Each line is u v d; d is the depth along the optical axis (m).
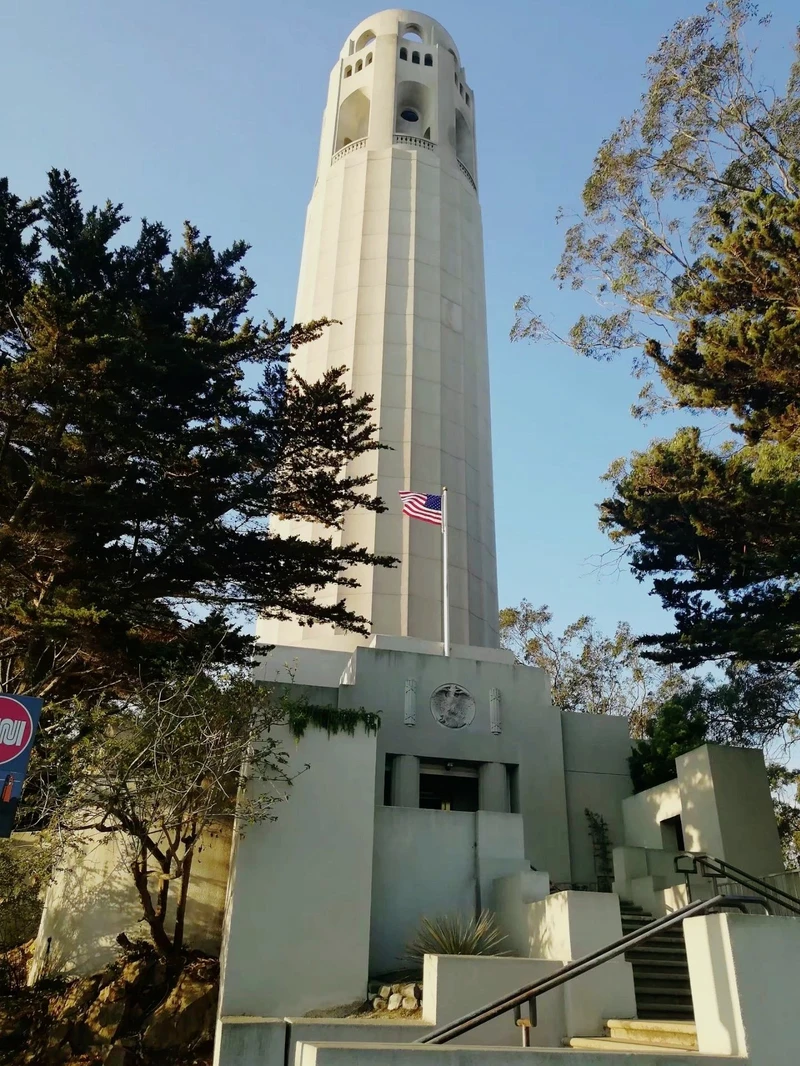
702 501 20.53
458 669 26.41
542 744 26.20
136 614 17.83
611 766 26.73
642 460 22.19
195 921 17.27
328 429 19.30
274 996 14.39
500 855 18.23
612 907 13.84
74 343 15.26
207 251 20.61
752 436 21.06
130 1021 14.70
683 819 21.92
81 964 17.09
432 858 18.11
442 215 38.12
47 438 16.73
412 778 24.55
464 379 35.34
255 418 18.70
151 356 17.69
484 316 38.72
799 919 8.36
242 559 18.41
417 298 35.50
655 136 27.83
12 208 18.47
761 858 20.42
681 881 19.19
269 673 26.69
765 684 33.28
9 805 9.22
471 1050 7.61
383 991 14.58
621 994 12.76
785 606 21.59
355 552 19.11
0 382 15.52
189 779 14.98
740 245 18.56
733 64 26.69
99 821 17.70
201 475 18.03
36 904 21.23
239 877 15.11
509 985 12.80
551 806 25.42
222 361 19.62
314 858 15.64
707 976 8.32
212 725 15.52
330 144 41.12
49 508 16.05
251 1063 12.09
